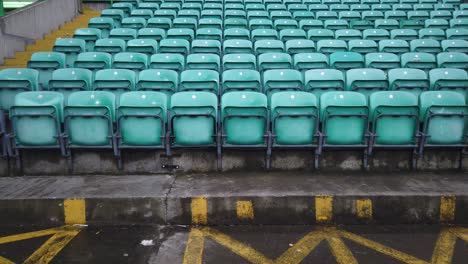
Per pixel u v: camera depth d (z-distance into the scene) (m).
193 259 3.35
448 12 10.45
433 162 4.75
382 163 4.75
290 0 12.16
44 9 9.68
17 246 3.54
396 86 5.47
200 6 11.12
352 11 10.70
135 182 4.39
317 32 8.35
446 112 4.59
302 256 3.39
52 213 3.96
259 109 4.57
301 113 4.56
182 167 4.73
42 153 4.66
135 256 3.39
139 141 4.59
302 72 6.27
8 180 4.49
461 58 6.73
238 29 8.50
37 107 4.47
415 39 7.98
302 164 4.77
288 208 4.00
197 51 7.31
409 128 4.61
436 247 3.54
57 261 3.30
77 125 4.54
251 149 4.70
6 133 4.71
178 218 3.98
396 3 12.09
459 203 4.00
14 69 5.62
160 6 11.02
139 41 7.36
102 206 3.96
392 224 4.02
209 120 4.55
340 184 4.30
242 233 3.83
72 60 7.11
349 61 6.37
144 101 4.79
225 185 4.28
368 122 4.71
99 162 4.70
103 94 4.80
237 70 5.75
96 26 9.01
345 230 3.89
